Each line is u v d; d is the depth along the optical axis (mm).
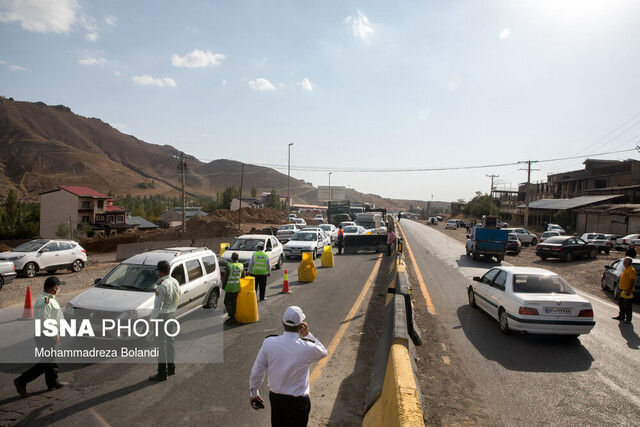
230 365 6938
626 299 10742
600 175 61531
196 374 6535
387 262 22609
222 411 5305
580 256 25438
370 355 7594
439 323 10156
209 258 11000
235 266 9688
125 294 7984
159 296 6332
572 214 49062
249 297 9734
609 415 5512
